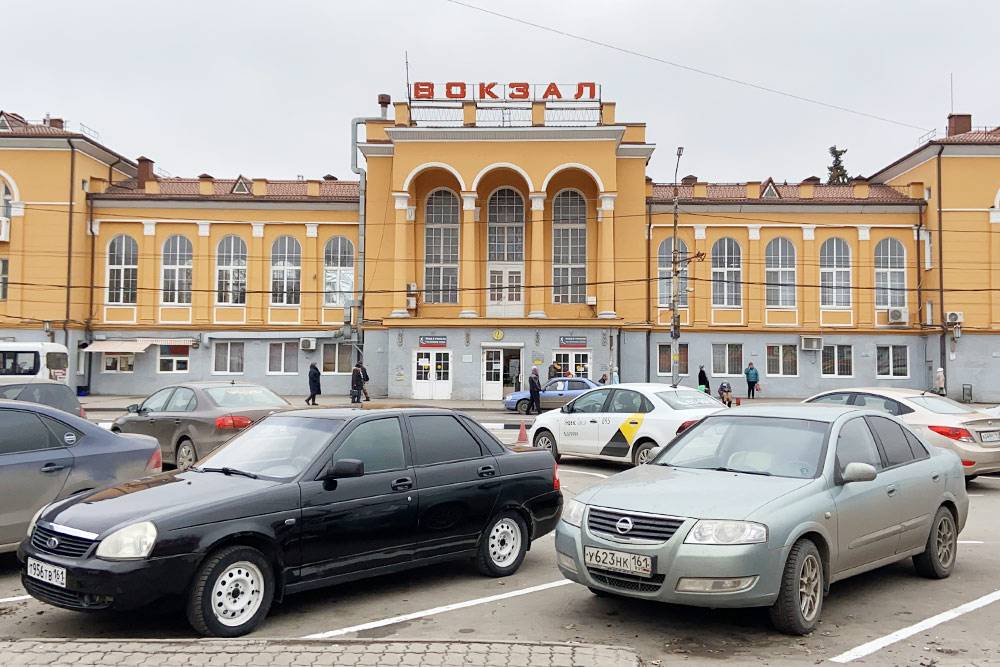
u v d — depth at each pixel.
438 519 7.02
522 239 38.88
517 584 7.22
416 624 6.01
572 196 38.91
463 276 36.03
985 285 38.16
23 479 7.50
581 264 38.75
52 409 8.04
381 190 38.41
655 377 38.75
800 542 5.77
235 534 5.71
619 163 38.31
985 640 5.66
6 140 37.16
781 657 5.29
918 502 7.13
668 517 5.68
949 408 13.26
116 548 5.36
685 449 7.19
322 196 39.56
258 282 39.41
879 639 5.66
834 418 6.90
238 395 13.77
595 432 14.62
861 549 6.41
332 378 39.16
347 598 6.74
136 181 42.75
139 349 38.03
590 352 35.25
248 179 41.22
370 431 6.93
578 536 6.02
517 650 4.99
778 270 39.84
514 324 35.28
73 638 5.62
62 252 37.47
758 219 39.78
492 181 38.81
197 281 39.22
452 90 36.62
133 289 39.12
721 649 5.44
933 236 38.72
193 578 5.50
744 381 39.28
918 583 7.28
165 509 5.65
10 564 7.96
